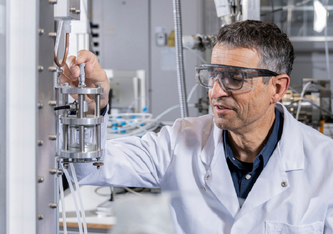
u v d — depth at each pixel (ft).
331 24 12.47
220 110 3.03
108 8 14.98
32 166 1.95
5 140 1.95
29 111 1.93
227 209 3.32
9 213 1.97
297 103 6.32
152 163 3.98
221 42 3.04
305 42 12.71
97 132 2.37
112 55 15.30
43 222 2.07
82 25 5.45
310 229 3.17
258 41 2.93
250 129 3.23
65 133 2.33
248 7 4.04
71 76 2.84
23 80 1.92
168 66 15.05
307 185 3.28
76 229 4.27
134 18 14.93
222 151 3.59
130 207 2.93
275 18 12.26
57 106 2.31
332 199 3.19
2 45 1.90
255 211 3.26
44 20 2.02
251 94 2.93
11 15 1.89
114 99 8.18
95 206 4.73
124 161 3.77
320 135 3.58
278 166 3.32
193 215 3.51
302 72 13.89
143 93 8.17
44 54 2.03
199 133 3.97
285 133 3.47
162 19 14.83
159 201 3.08
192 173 3.70
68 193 5.26
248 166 3.48
